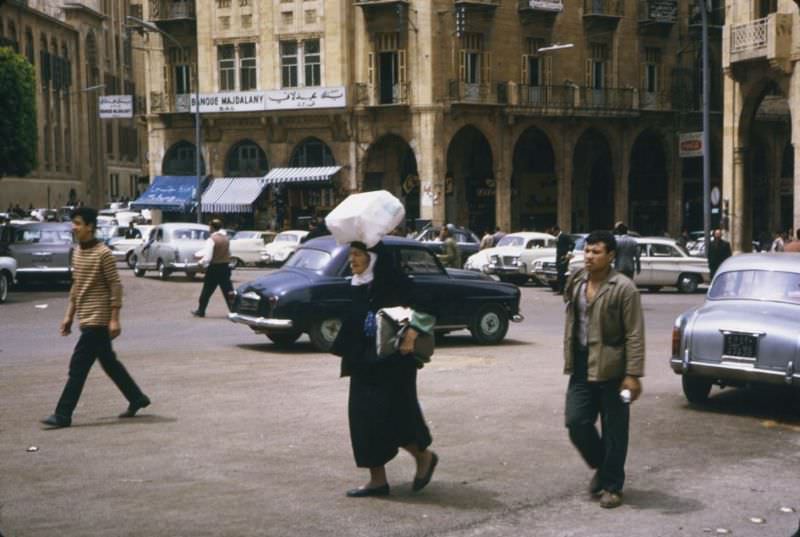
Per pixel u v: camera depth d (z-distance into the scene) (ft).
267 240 150.61
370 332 25.39
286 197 171.73
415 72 160.66
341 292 54.80
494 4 163.02
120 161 319.27
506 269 116.47
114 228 160.76
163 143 179.11
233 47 171.53
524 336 64.08
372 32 163.12
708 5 187.32
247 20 170.09
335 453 30.78
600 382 25.43
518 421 35.53
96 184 294.05
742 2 126.52
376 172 168.25
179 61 177.78
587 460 26.35
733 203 130.52
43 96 255.50
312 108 164.66
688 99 188.24
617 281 25.32
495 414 36.76
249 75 171.12
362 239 25.35
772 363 36.94
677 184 188.85
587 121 177.88
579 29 176.86
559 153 175.42
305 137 169.48
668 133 187.62
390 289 25.54
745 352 37.55
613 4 179.83
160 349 56.59
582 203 187.11
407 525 23.80
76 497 26.03
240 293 56.80
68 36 274.16
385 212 25.49
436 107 160.04
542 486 27.32
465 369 48.32
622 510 25.32
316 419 35.88
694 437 33.83
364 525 23.76
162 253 119.65
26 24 243.19
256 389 42.29
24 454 30.73
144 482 27.50
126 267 150.20
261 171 173.58
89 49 291.17
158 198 174.81
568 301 26.13
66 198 268.82
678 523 24.30
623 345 25.39
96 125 294.05
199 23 172.76
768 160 195.21
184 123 177.37
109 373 36.01
